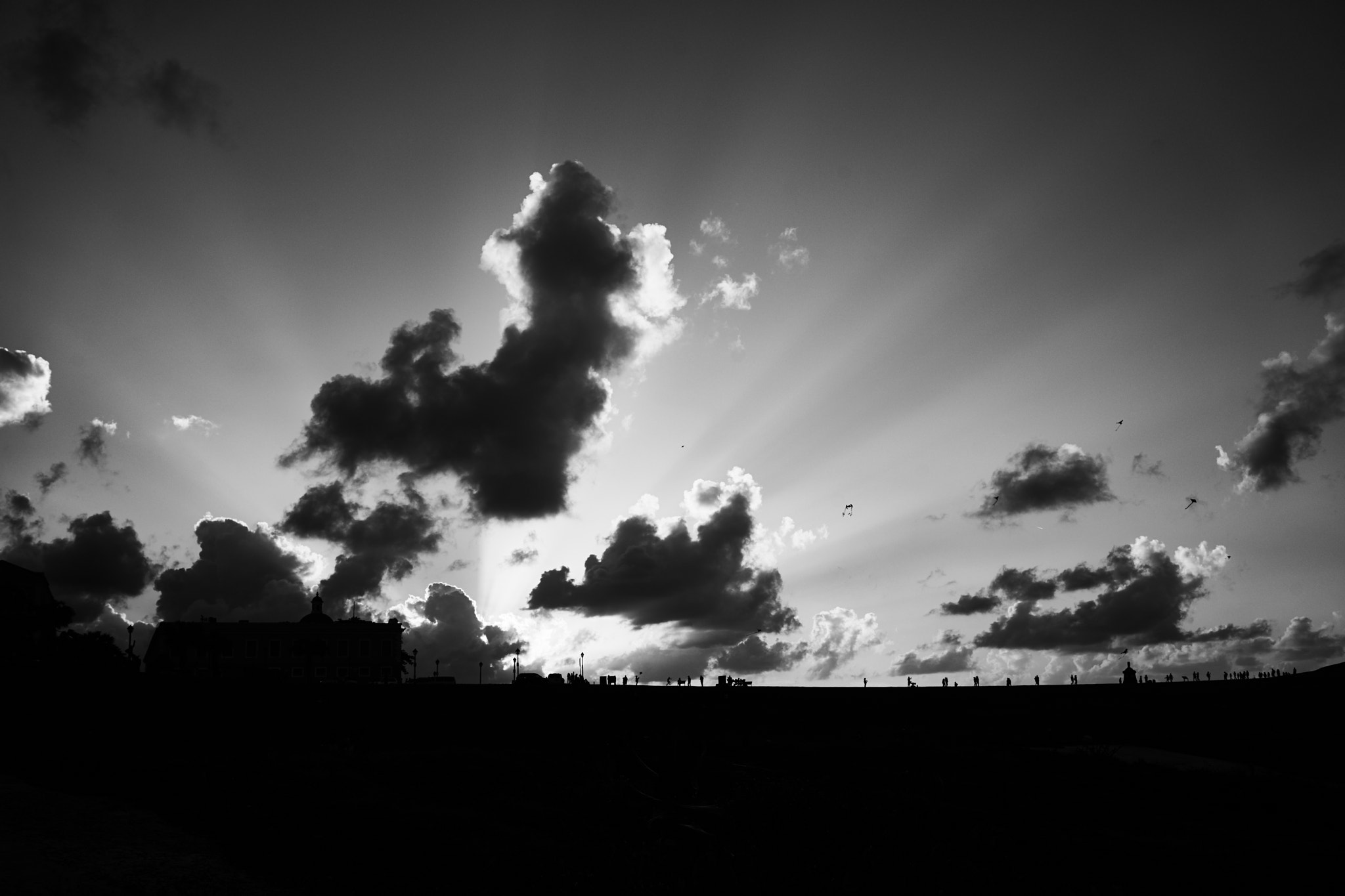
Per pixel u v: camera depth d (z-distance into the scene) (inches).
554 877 707.4
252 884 675.4
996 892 722.8
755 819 770.8
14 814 833.5
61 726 1437.0
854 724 1953.7
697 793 811.4
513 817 890.1
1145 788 1149.7
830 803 836.6
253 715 1633.9
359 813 883.4
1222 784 1187.3
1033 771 1268.5
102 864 690.8
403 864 735.7
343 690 1779.0
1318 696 1856.5
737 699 1982.0
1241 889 751.7
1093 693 2106.3
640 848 739.4
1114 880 762.8
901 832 797.2
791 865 714.8
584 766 1165.7
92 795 944.3
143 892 636.1
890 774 1214.9
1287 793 1125.1
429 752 1316.4
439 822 857.5
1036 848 826.8
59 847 727.7
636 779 1040.2
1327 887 757.3
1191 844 880.3
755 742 1493.6
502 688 1836.9
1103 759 1373.0
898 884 705.6
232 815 859.4
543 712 1761.8
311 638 4990.2
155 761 1151.0
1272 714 1844.2
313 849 760.3
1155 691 2062.0
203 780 1011.9
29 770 1069.1
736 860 717.3
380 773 1112.8
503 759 1228.5
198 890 650.8
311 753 1282.0
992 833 847.7
